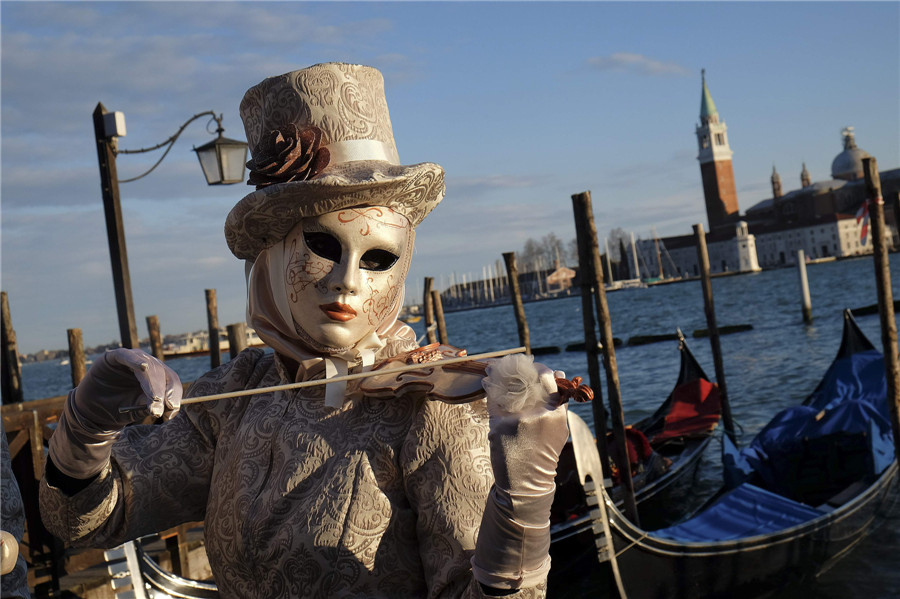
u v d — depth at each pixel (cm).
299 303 148
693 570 612
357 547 138
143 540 576
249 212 145
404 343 160
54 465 147
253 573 145
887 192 13112
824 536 698
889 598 651
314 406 152
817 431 911
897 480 855
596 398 927
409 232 154
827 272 8944
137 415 129
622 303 7600
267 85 155
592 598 660
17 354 1158
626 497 811
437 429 141
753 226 13575
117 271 759
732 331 3319
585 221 926
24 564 125
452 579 132
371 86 158
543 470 112
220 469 158
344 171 145
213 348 1259
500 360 118
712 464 1105
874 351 1163
